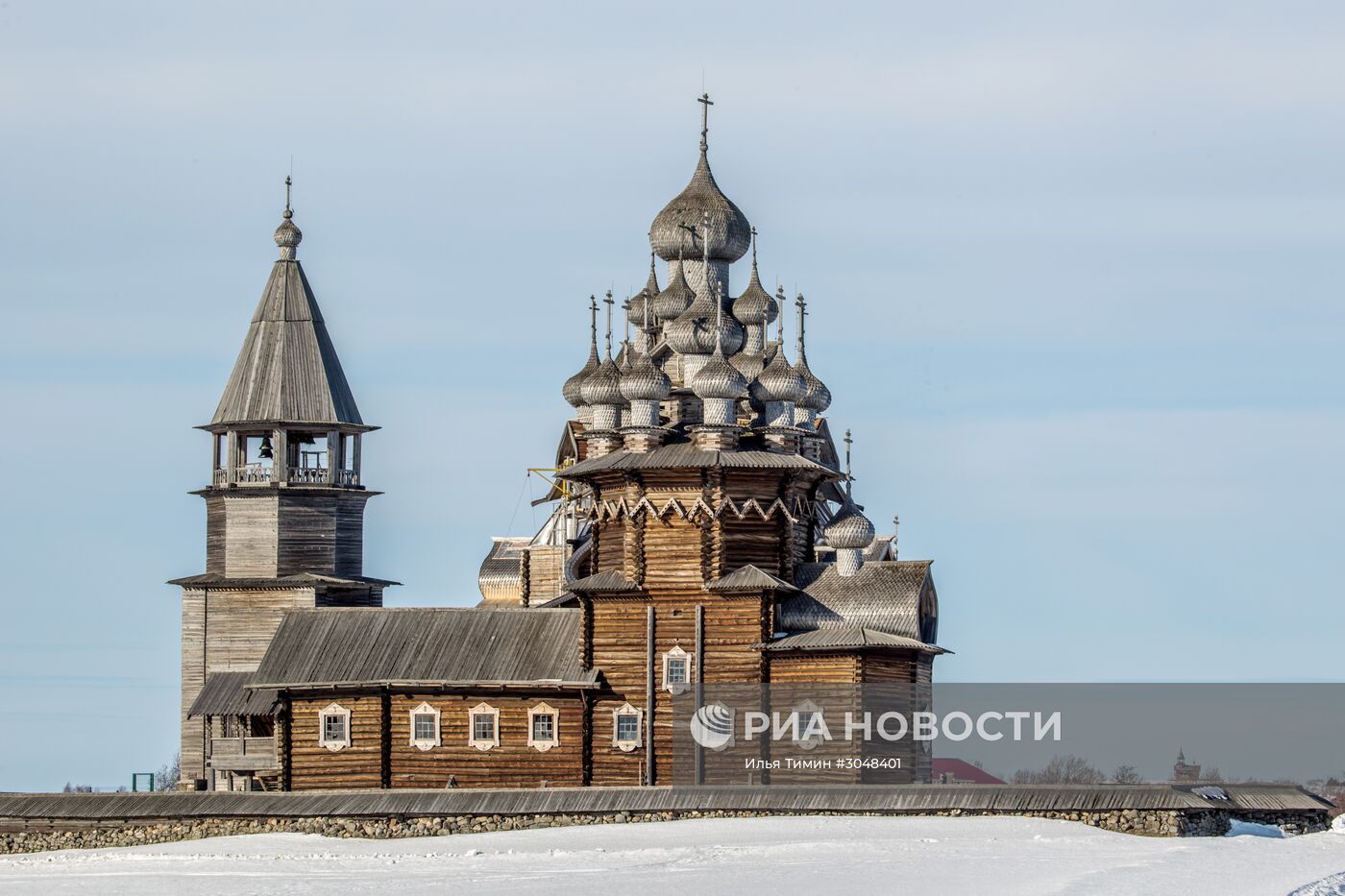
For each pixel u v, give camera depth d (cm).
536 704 13275
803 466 13125
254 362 15350
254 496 15212
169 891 10081
